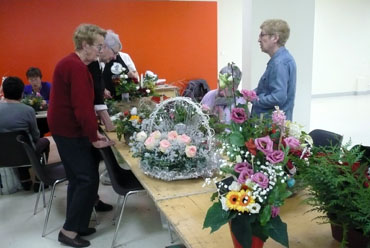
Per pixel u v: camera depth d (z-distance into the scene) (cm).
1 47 548
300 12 366
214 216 104
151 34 640
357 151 119
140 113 262
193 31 669
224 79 156
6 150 298
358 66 934
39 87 454
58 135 235
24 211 322
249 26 356
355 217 101
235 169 107
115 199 342
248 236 99
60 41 581
